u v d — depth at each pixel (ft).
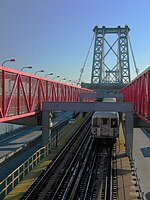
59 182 66.90
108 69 513.86
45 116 100.01
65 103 98.48
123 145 107.65
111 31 501.97
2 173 78.23
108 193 60.95
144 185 70.79
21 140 121.60
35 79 98.73
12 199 55.83
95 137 107.65
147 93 67.05
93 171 76.84
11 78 75.51
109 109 94.94
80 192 61.98
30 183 64.75
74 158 88.43
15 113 79.46
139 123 95.20
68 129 149.18
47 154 93.76
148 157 99.30
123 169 78.64
